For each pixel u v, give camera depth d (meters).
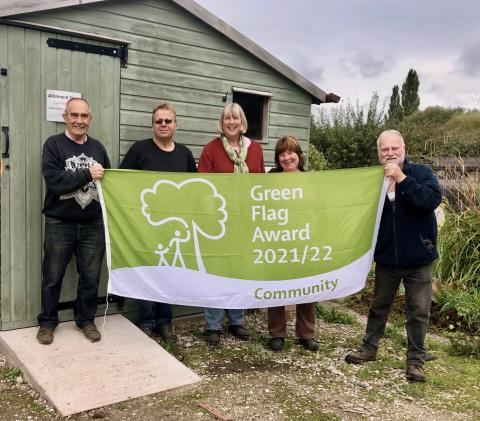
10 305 4.34
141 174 4.07
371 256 4.26
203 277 4.22
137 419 3.25
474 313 5.34
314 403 3.63
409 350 4.18
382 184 4.10
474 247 6.23
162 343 4.70
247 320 5.62
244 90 5.77
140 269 4.14
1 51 4.09
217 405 3.51
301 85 6.21
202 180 4.17
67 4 4.34
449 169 7.20
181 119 5.32
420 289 4.05
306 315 4.69
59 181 3.82
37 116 4.33
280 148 4.49
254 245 4.24
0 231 4.25
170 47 5.14
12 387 3.66
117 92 4.81
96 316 4.85
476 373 4.33
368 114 17.80
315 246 4.27
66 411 3.22
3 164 4.20
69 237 4.11
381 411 3.56
